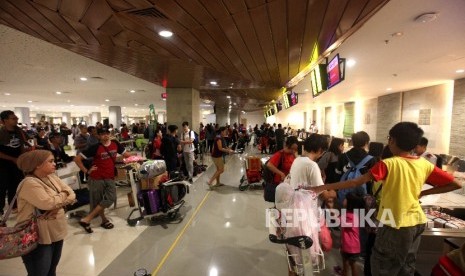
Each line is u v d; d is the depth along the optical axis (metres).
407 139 1.58
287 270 2.64
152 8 2.53
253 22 2.92
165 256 2.90
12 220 3.65
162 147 5.48
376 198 2.20
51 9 2.63
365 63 5.25
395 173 1.56
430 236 2.34
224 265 2.73
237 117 31.95
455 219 2.60
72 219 3.96
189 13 2.65
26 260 1.92
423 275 2.30
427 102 8.60
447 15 2.92
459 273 1.35
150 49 4.09
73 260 2.81
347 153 2.57
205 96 12.63
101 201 3.61
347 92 10.20
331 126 17.12
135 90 10.40
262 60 4.80
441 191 1.62
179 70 5.73
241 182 5.77
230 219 4.00
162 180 4.04
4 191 3.72
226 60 4.81
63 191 2.04
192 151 6.47
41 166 1.91
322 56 4.53
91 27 3.12
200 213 4.26
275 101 15.80
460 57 4.77
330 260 2.82
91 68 6.18
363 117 12.98
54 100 14.98
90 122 33.53
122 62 4.99
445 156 5.16
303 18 2.82
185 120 8.80
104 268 2.66
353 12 2.67
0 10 2.66
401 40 3.80
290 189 1.85
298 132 15.46
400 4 2.68
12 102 16.33
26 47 4.49
